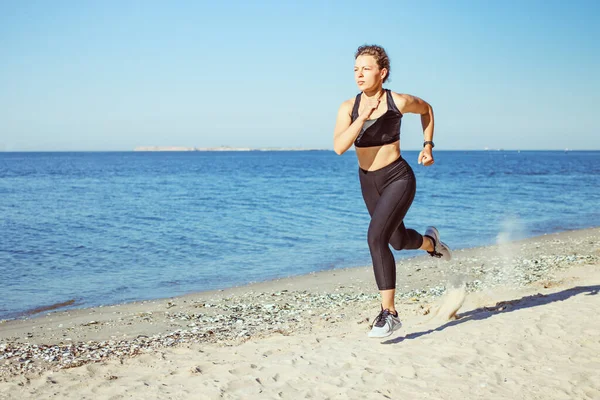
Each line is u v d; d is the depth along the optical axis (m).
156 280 10.30
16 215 20.89
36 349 5.69
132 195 31.16
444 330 5.09
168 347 5.62
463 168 79.31
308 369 4.13
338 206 24.62
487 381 3.76
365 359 4.32
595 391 3.56
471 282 8.98
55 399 3.81
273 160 142.50
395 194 4.15
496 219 19.53
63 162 116.94
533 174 58.81
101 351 5.55
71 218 20.09
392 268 4.23
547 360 4.15
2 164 100.00
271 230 16.94
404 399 3.49
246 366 4.31
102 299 8.83
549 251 12.62
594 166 86.75
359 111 4.07
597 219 19.80
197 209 23.44
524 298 6.56
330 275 10.57
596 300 6.09
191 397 3.65
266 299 8.55
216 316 7.39
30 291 9.36
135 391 3.84
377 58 3.93
